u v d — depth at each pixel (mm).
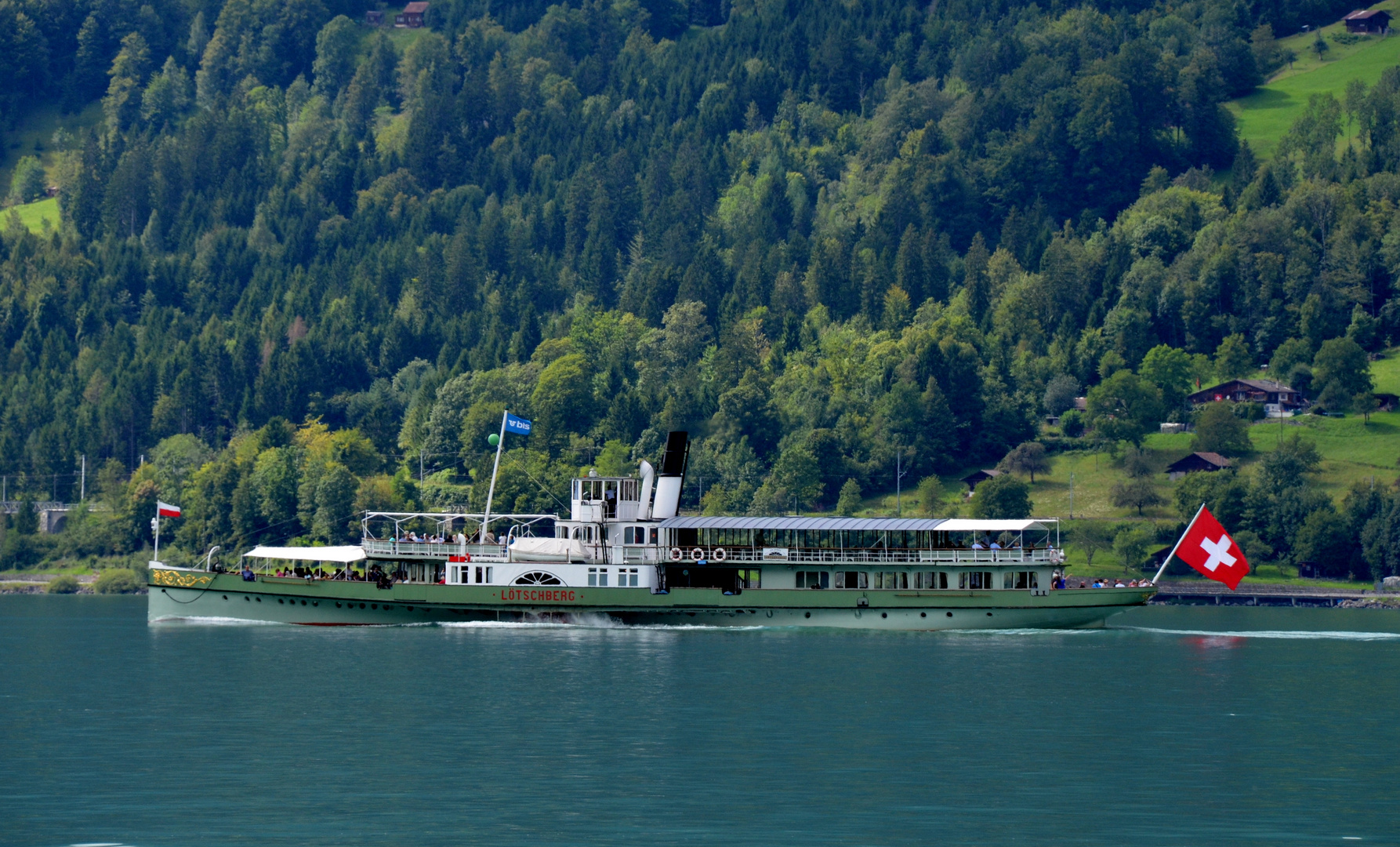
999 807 120250
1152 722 162750
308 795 123125
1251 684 197125
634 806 119625
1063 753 143500
